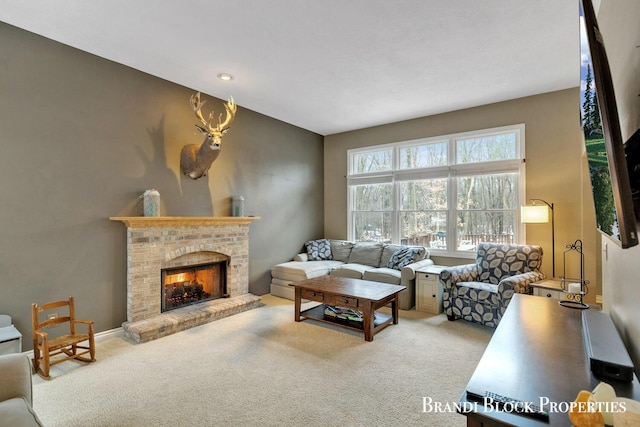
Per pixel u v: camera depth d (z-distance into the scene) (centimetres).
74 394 234
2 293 277
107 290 339
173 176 398
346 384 248
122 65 351
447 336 346
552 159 420
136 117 363
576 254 404
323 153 648
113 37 298
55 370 269
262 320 396
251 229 502
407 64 348
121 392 237
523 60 338
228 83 399
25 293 288
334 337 342
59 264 308
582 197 393
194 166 402
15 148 283
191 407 219
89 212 327
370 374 263
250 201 500
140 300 355
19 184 286
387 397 230
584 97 147
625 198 104
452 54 327
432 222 521
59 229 308
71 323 287
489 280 416
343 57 333
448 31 286
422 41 302
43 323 270
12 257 282
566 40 300
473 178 485
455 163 497
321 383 249
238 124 482
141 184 368
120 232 350
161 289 378
